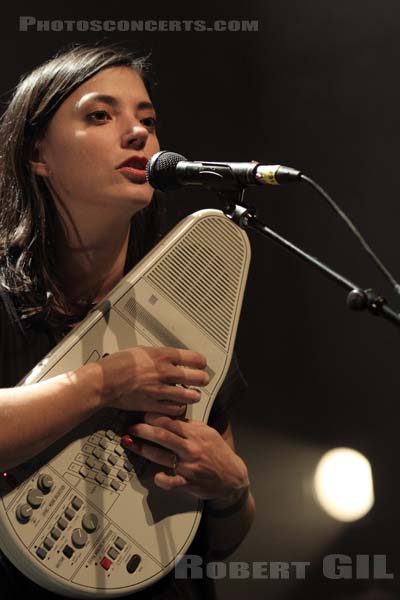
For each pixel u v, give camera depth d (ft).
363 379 27.14
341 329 27.27
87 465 10.54
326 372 27.27
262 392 27.30
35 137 12.12
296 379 27.32
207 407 11.57
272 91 27.30
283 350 27.32
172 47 26.25
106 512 10.50
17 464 10.03
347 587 25.73
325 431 27.12
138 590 10.57
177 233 12.00
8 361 11.28
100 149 11.67
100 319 11.07
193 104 26.73
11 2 23.49
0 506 9.93
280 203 27.63
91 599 10.32
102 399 10.57
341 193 27.37
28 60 23.43
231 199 10.67
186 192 24.62
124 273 12.60
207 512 12.21
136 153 11.71
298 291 27.40
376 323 27.17
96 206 11.76
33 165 12.15
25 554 9.93
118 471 10.72
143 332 11.31
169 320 11.52
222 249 12.26
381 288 27.07
